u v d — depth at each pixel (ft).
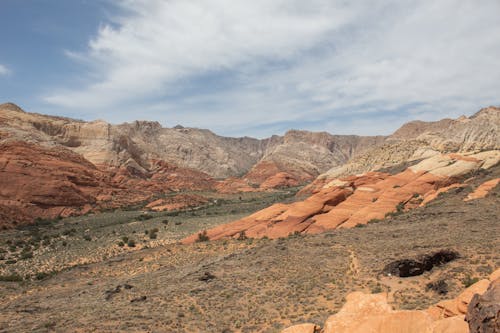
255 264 143.74
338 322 40.14
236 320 90.17
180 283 131.13
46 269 190.90
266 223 236.02
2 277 174.29
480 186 214.48
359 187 256.73
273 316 90.02
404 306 83.66
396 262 108.37
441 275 99.14
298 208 238.48
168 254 199.52
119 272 175.63
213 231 240.32
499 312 28.58
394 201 232.32
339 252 141.59
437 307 51.44
